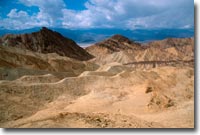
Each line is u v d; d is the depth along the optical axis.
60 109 21.84
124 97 27.28
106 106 23.36
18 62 50.28
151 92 26.81
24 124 9.66
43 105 22.97
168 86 33.03
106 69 58.06
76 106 23.20
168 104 20.92
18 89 23.72
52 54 67.19
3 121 16.12
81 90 30.12
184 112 16.45
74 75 44.28
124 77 37.34
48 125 8.89
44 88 26.50
